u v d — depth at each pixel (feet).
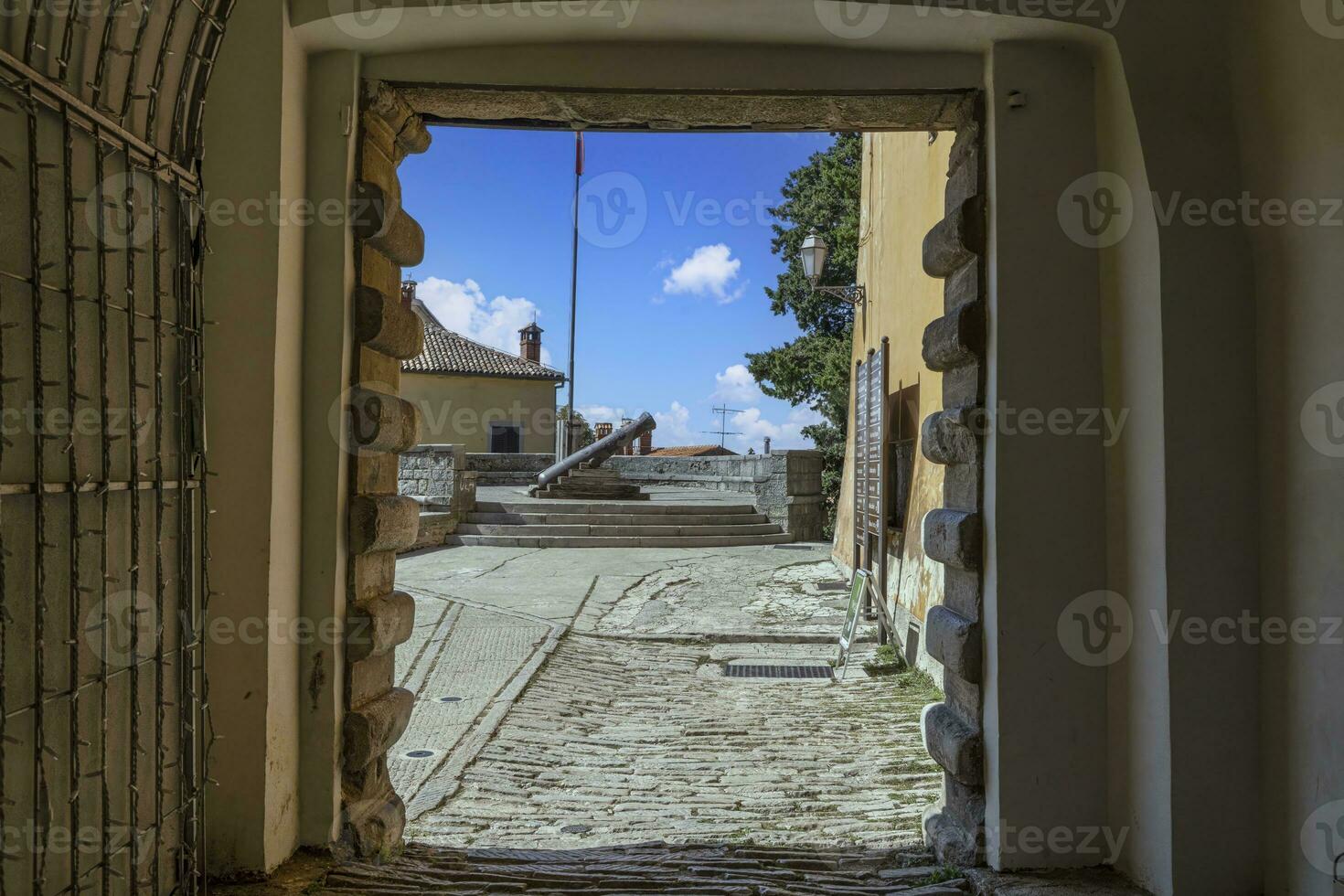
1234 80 9.95
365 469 11.27
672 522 59.21
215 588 9.86
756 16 10.28
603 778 17.51
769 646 29.66
